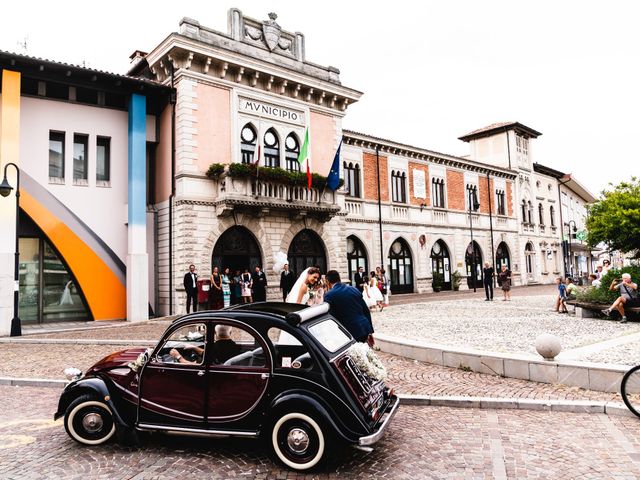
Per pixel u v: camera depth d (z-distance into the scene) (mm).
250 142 21875
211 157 20297
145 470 4754
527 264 42906
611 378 6996
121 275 19062
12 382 8914
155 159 21359
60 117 18109
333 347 5133
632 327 12328
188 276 17750
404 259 31422
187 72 19750
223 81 20891
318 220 23516
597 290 15000
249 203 20016
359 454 5105
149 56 20781
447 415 6500
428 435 5684
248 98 21719
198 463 4914
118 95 19609
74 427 5484
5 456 5199
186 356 5270
